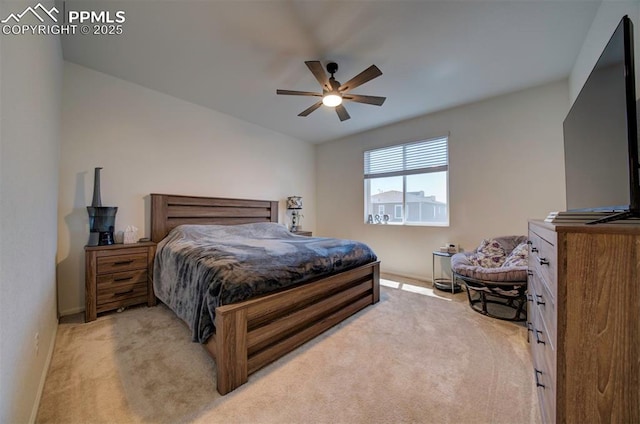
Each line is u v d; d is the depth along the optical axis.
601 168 1.25
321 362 1.79
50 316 1.90
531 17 1.95
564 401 0.85
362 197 4.78
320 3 1.82
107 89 2.82
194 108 3.56
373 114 3.90
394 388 1.53
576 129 1.61
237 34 2.15
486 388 1.52
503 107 3.26
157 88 3.13
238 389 1.52
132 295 2.70
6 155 0.93
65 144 2.55
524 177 3.13
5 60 0.93
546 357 1.13
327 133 4.85
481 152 3.43
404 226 4.20
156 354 1.87
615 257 0.79
